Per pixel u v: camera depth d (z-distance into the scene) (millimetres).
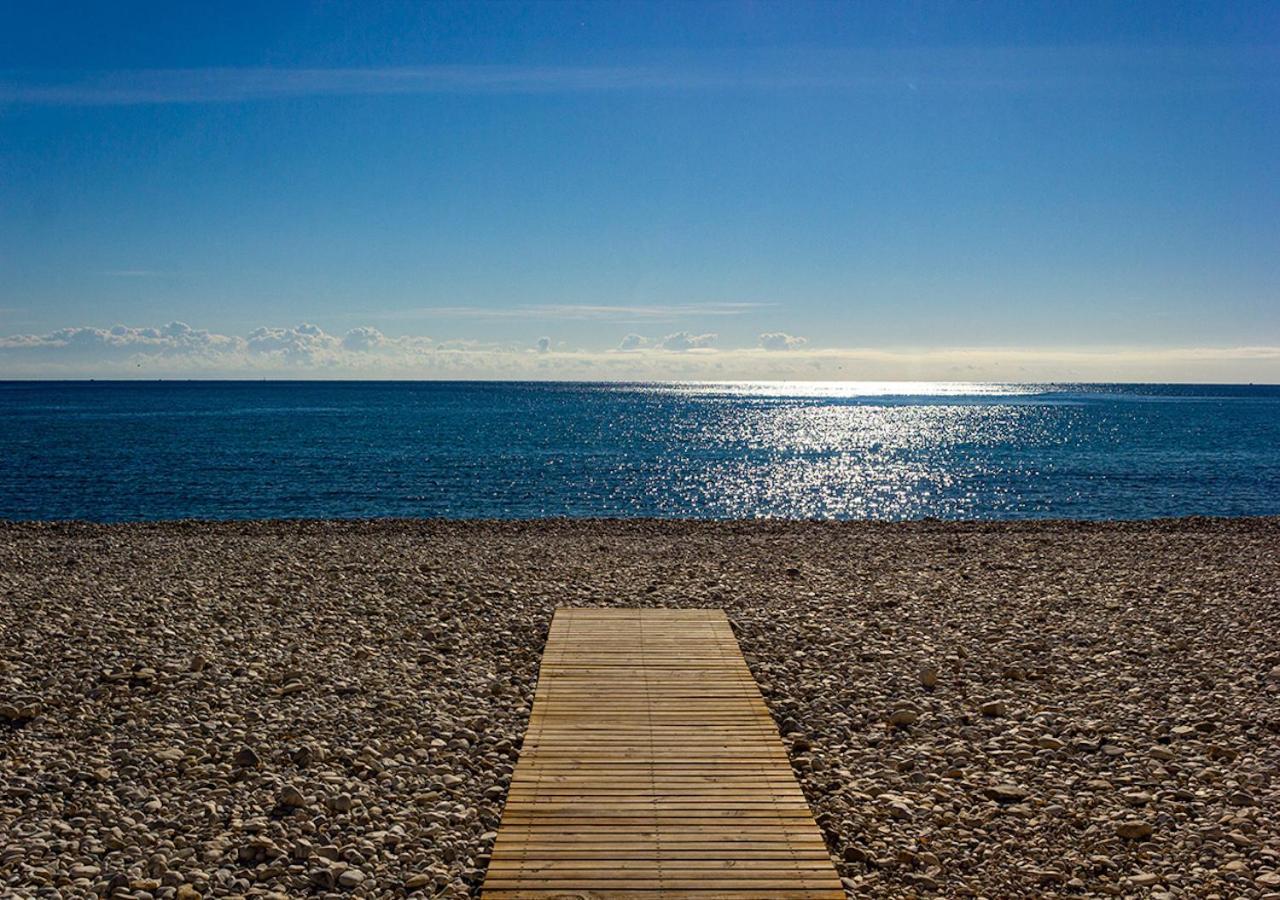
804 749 9414
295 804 8180
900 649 12859
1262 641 13148
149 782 8648
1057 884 6922
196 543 22156
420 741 9633
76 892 6785
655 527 25672
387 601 15430
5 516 32750
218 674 11641
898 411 132875
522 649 12820
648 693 10703
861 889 6848
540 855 6984
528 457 55375
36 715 10188
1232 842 7457
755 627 13867
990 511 36156
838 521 26844
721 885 6582
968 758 9219
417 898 6758
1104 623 14156
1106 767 8969
